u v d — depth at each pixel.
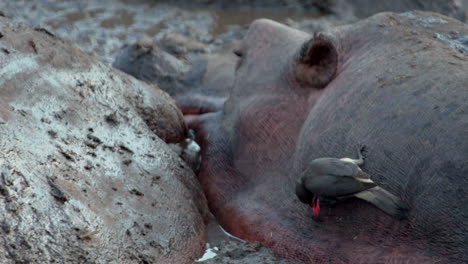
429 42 17.17
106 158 15.96
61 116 16.16
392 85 16.02
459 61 16.08
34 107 15.80
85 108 16.95
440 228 13.88
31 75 16.56
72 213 13.77
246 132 19.88
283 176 18.06
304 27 34.94
